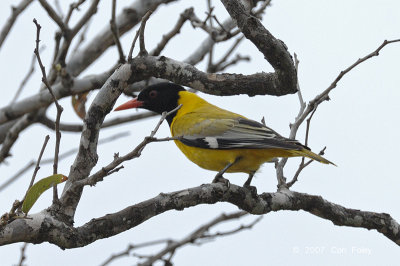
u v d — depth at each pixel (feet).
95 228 28.19
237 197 32.86
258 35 31.35
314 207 35.63
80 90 46.85
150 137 24.93
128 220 28.86
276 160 38.55
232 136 38.65
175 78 34.73
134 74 34.27
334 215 35.99
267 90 34.12
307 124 36.91
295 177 35.78
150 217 29.63
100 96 33.65
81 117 47.98
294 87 33.53
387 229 37.01
